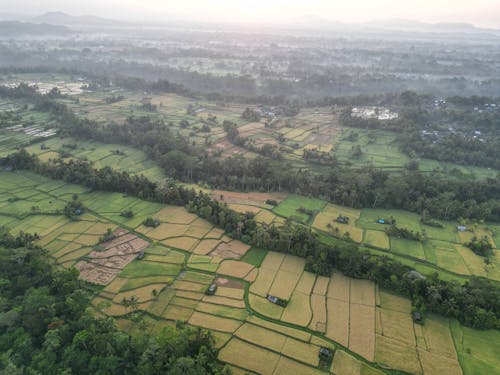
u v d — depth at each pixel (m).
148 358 68.00
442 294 89.19
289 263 103.00
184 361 64.31
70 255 103.56
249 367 70.38
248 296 89.94
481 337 81.00
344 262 100.00
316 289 93.00
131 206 131.38
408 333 80.75
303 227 113.19
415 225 127.38
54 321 75.94
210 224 121.06
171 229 117.50
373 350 75.69
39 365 67.50
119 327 79.44
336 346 76.50
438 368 72.31
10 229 114.25
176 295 89.75
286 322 82.12
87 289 90.69
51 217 122.25
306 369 70.69
